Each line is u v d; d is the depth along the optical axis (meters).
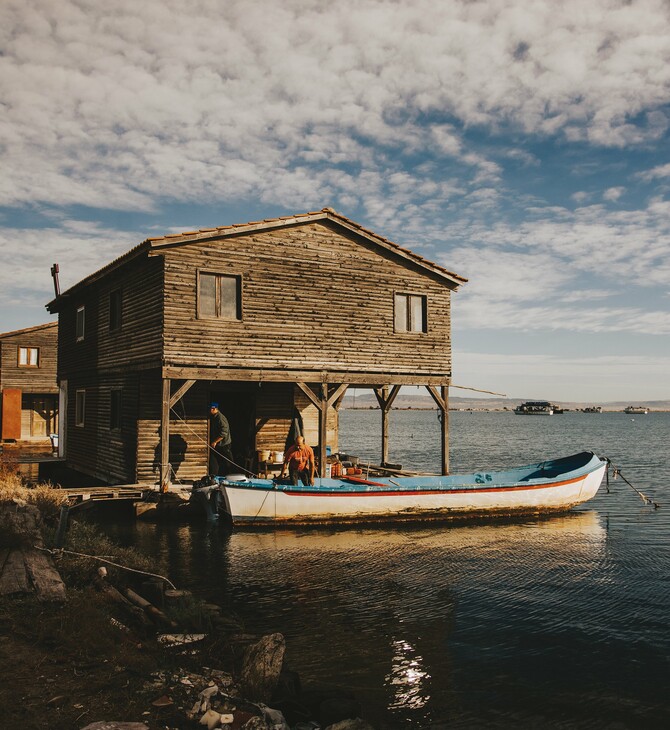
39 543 9.30
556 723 6.30
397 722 6.22
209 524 15.26
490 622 9.03
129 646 6.37
